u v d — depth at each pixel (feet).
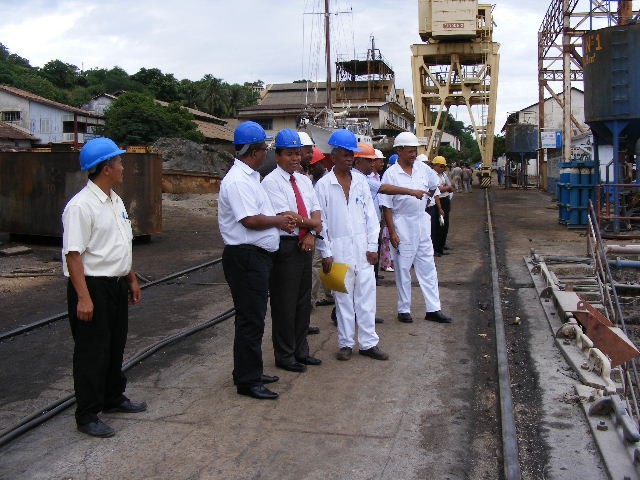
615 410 14.99
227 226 17.26
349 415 16.38
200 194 91.04
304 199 19.24
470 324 25.38
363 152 25.54
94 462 14.03
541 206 83.61
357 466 13.71
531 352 21.68
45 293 32.50
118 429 15.74
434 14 108.78
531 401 17.43
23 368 20.92
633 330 27.73
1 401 17.92
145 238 51.47
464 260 41.22
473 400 17.43
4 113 163.73
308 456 14.17
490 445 14.79
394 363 20.49
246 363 17.52
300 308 19.95
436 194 40.68
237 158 17.34
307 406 16.98
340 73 189.37
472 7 107.86
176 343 23.32
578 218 55.47
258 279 17.25
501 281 34.04
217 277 36.81
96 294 14.94
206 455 14.28
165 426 15.85
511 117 220.43
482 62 120.47
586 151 93.09
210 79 243.40
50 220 47.21
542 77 116.06
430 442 14.85
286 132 18.88
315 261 27.71
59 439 15.26
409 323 25.43
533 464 13.84
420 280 25.67
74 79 253.03
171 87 243.19
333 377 19.20
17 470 13.76
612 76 50.78
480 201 95.04
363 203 20.71
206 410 16.80
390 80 188.24
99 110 198.49
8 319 27.35
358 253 20.52
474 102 121.19
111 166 15.01
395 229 24.90
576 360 19.98
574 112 180.24
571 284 33.06
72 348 23.25
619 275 35.94
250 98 247.09
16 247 45.60
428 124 123.54
